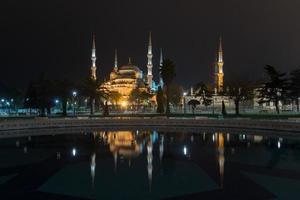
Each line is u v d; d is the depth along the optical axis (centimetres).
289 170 3331
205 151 4503
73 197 2480
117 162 3800
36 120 7656
